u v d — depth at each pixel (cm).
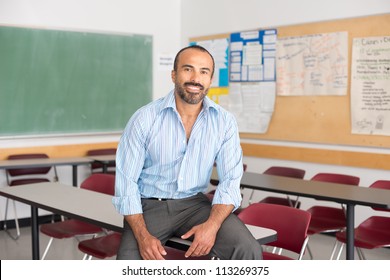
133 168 230
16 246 488
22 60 563
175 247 228
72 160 536
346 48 505
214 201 227
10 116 559
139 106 656
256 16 588
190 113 230
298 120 553
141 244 214
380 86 481
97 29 615
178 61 224
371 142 492
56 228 366
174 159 231
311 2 532
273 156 578
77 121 606
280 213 281
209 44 647
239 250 210
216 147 235
